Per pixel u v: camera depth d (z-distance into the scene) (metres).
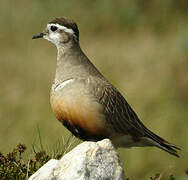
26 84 18.36
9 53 20.66
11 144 15.16
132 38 21.66
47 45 21.11
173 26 22.23
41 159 9.63
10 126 16.16
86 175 7.80
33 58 20.09
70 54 10.34
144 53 19.97
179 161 15.32
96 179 7.83
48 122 15.92
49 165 8.12
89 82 9.84
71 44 10.39
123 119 10.15
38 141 14.77
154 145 10.55
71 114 9.74
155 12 23.12
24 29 22.41
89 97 9.70
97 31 22.25
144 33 21.91
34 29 22.36
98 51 20.41
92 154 7.94
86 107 9.69
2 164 9.58
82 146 8.09
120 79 18.11
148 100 16.92
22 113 16.72
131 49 20.53
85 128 9.84
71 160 7.96
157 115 16.48
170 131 16.08
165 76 18.19
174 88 17.73
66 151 9.97
